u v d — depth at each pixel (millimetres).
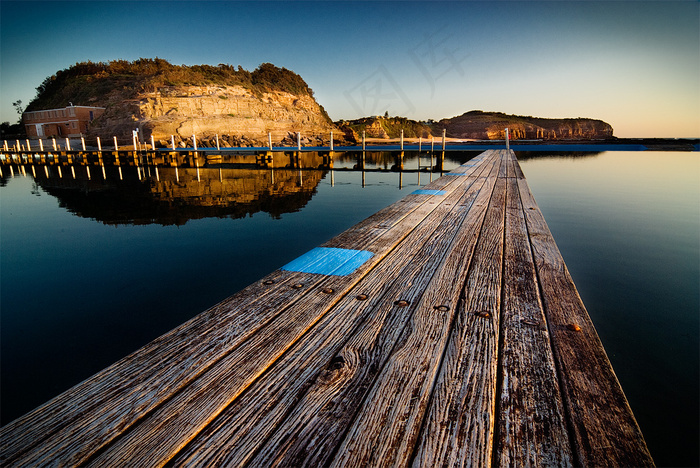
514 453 875
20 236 5762
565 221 5316
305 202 8547
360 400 1066
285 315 1611
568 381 1147
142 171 18781
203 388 1128
